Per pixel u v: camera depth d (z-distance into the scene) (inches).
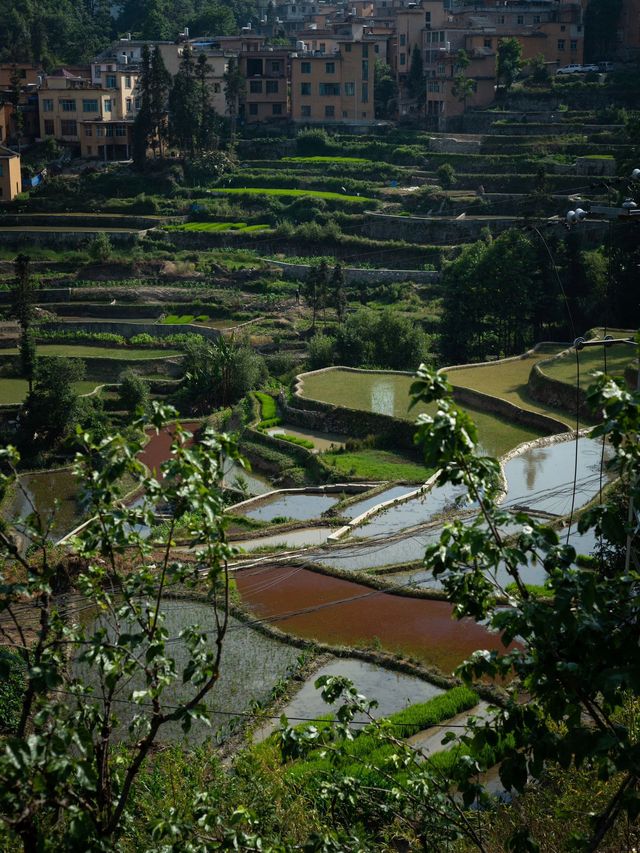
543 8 6565.0
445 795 615.5
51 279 4714.6
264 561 1812.3
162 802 708.7
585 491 2034.9
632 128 3806.6
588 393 465.4
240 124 6363.2
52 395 3024.1
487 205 4940.9
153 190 5664.4
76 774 412.2
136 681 1310.3
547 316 3627.0
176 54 6678.2
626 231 3543.3
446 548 470.9
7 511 2498.8
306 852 515.8
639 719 599.5
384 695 1327.5
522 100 5900.6
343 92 6166.3
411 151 5620.1
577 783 631.8
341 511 2190.0
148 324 4207.7
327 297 4254.4
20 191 5649.6
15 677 1217.4
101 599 494.6
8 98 6250.0
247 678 1374.3
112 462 466.0
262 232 5059.1
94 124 6048.2
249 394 3314.5
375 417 2819.9
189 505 466.0
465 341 3639.3
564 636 444.1
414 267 4749.0
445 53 6067.9
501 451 2456.9
